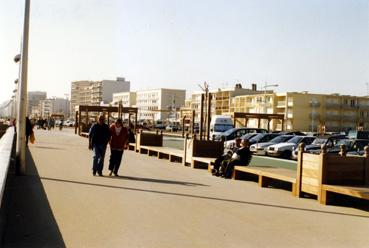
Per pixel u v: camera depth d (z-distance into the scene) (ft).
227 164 52.39
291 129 336.90
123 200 34.96
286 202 37.06
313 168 38.34
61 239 23.44
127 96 581.94
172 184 45.21
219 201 36.24
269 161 86.48
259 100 368.89
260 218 30.37
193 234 25.48
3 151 41.32
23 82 48.16
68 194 36.78
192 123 148.66
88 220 27.86
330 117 346.13
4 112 486.79
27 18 48.29
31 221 27.22
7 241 22.91
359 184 37.47
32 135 87.35
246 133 135.74
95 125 49.78
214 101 439.63
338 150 82.48
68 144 109.70
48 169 53.98
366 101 359.66
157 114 518.78
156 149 79.82
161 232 25.63
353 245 24.23
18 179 44.83
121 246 22.54
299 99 338.34
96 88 651.66
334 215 32.27
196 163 63.57
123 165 63.16
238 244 23.71
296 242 24.54
